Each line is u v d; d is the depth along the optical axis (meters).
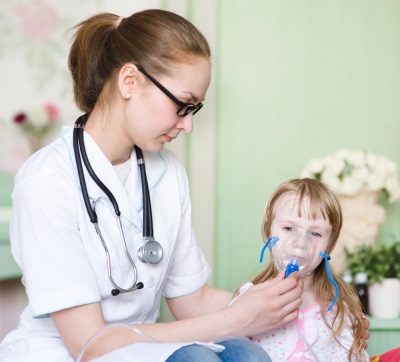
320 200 1.81
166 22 1.65
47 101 3.13
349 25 3.38
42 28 3.14
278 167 3.38
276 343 1.81
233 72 3.39
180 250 1.91
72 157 1.68
